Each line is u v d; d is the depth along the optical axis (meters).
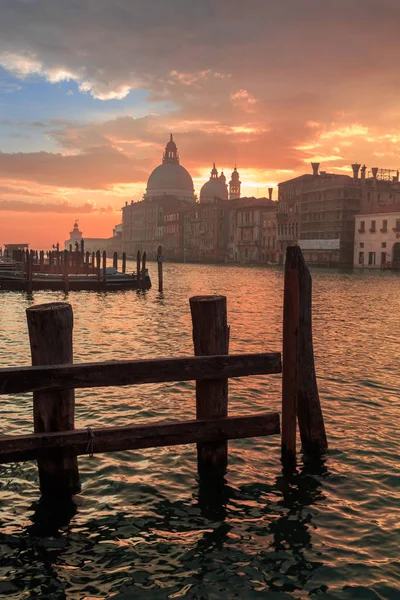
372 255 85.00
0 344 17.22
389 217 81.31
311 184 97.69
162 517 6.12
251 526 5.96
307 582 5.01
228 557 5.40
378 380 12.54
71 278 41.00
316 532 5.84
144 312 27.41
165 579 5.06
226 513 6.23
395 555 5.42
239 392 11.22
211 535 5.78
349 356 15.52
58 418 5.99
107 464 7.48
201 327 6.37
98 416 9.63
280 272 81.00
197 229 135.00
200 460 7.09
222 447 7.06
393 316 26.02
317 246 93.56
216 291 42.91
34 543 5.63
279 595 4.84
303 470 7.32
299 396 7.71
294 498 6.57
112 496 6.59
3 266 46.34
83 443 5.98
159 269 40.06
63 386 5.78
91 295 37.75
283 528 5.92
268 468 7.39
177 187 181.00
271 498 6.57
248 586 4.96
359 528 5.92
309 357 7.55
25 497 6.55
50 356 5.89
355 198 90.31
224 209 124.81
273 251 107.75
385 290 43.84
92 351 16.30
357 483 6.98
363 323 23.31
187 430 6.30
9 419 9.42
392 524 6.00
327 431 8.90
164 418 9.55
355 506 6.40
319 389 11.66
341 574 5.12
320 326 22.27
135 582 5.02
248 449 8.04
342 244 90.31
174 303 32.62
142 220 175.38
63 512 6.20
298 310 7.08
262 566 5.25
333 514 6.22
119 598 4.80
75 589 4.92
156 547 5.56
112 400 10.54
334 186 90.62
